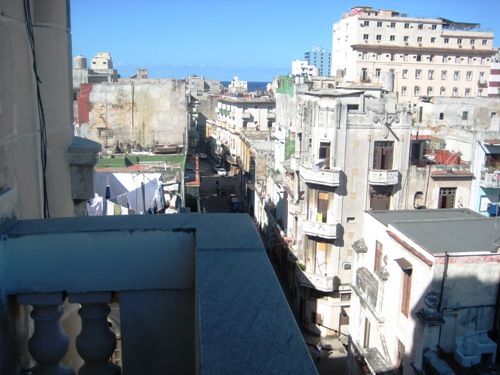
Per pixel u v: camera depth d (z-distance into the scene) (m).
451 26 89.62
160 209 22.22
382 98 30.27
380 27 85.25
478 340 13.45
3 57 3.72
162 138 39.75
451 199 27.03
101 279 3.15
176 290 3.21
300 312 30.36
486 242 14.77
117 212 17.30
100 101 38.66
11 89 3.88
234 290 2.30
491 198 26.72
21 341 3.28
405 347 14.80
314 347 27.64
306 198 28.12
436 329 13.52
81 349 3.24
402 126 26.06
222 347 1.88
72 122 6.08
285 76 43.94
